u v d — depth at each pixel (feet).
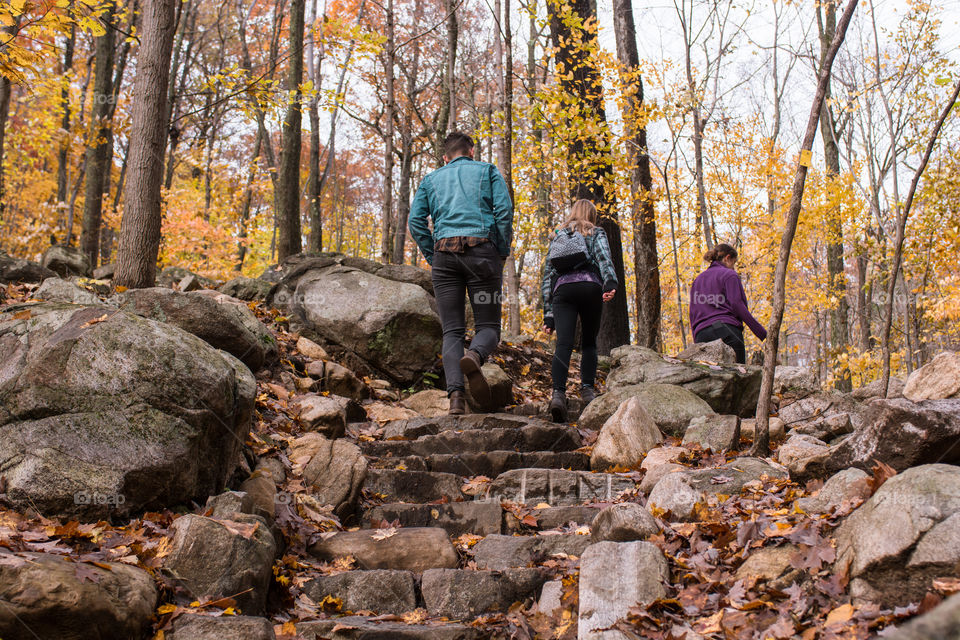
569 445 14.71
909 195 16.17
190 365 10.12
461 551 10.50
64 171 47.34
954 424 8.50
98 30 16.17
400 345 19.12
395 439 15.02
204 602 7.71
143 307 14.69
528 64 48.19
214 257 49.11
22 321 10.43
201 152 50.90
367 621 8.61
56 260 20.36
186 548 8.14
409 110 52.80
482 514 11.41
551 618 8.46
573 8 30.12
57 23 13.14
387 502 12.36
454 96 30.09
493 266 15.79
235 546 8.31
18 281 17.92
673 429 14.61
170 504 9.47
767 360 12.66
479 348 15.31
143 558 7.92
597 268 17.35
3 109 25.61
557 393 16.48
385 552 10.11
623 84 29.66
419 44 51.98
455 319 16.06
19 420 9.14
